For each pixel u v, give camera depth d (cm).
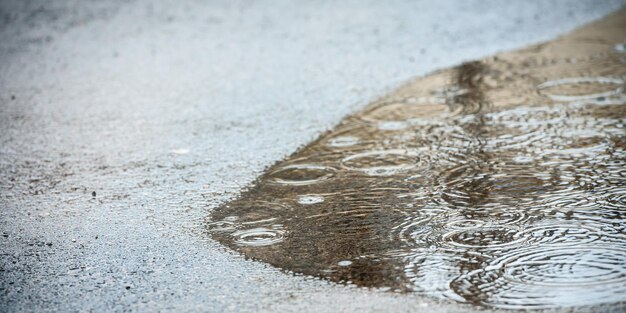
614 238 363
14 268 364
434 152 503
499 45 784
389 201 424
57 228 410
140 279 347
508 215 396
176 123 585
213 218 414
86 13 1021
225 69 732
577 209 399
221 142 539
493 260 348
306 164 490
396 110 597
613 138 507
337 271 346
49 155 530
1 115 625
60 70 760
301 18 943
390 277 337
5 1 1105
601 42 779
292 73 709
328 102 621
